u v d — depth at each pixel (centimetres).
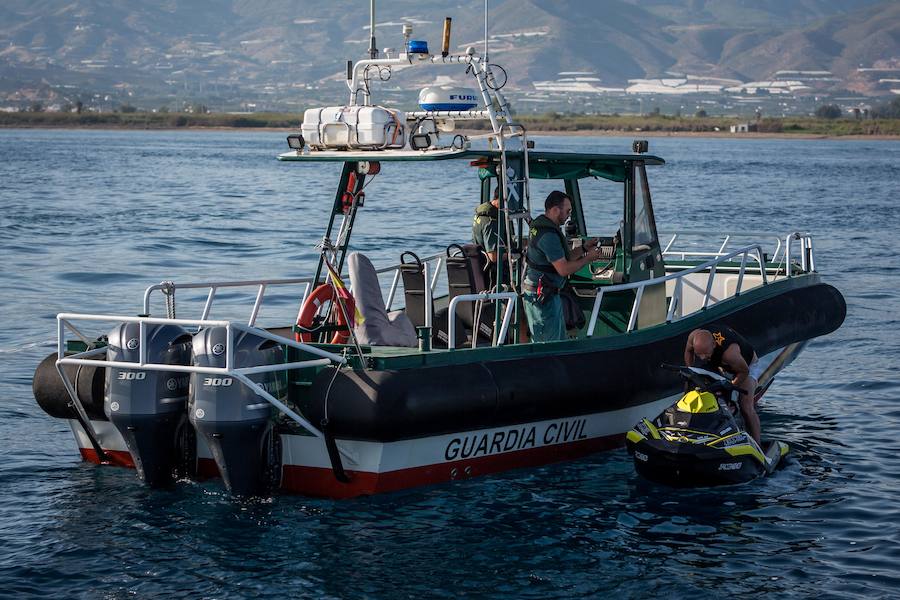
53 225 3109
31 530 798
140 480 901
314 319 945
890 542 807
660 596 708
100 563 742
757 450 937
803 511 871
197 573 727
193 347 802
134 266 2275
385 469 830
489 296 887
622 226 1055
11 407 1158
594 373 931
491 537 796
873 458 1022
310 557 753
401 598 696
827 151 11694
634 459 929
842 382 1341
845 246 2812
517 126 929
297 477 855
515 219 941
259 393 786
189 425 869
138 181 5509
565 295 1025
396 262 2309
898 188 5328
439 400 818
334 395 806
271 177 6194
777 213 3722
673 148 12156
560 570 745
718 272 1361
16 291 1922
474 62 927
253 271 2231
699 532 821
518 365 886
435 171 7281
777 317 1149
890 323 1728
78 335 909
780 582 734
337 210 952
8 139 14062
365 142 880
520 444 919
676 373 1009
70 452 995
